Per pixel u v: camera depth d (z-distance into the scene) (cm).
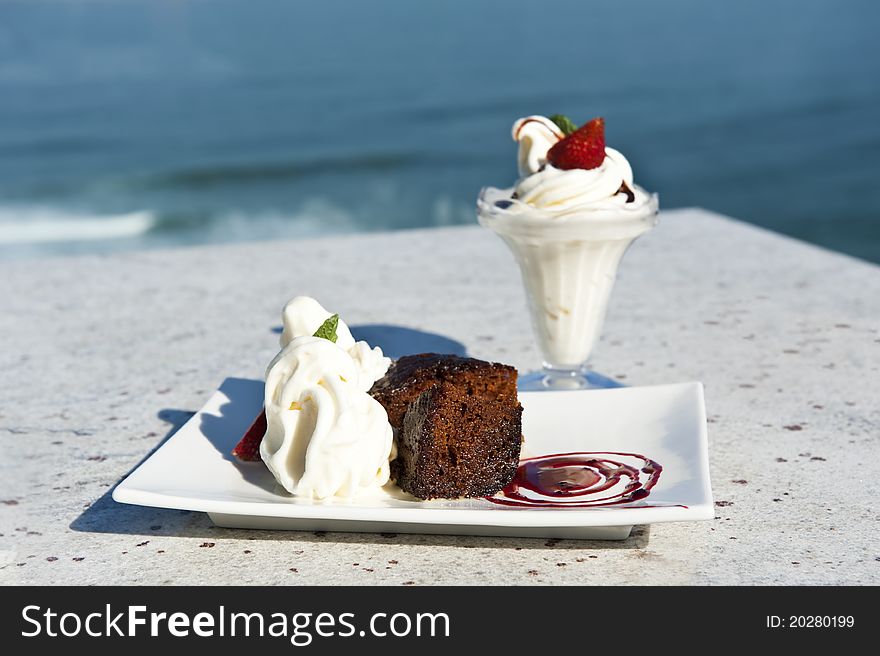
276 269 274
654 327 215
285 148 1717
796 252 279
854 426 155
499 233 169
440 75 2350
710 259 274
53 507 132
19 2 3741
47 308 240
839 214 1530
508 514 112
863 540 118
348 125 1880
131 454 150
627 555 115
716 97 2111
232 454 134
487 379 127
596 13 3619
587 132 164
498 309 231
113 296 250
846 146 1773
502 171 1644
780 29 3041
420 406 125
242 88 2212
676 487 121
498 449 127
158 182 1534
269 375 126
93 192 1496
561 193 163
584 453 136
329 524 121
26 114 1938
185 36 3133
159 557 117
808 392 172
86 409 171
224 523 123
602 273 169
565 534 117
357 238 312
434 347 204
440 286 252
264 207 1501
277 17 3750
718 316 222
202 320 227
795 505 128
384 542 119
